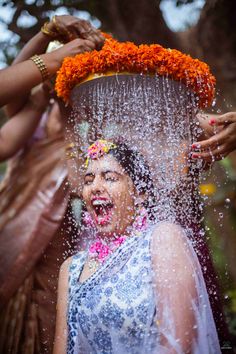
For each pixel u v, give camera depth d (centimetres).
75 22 301
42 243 369
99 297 221
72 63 255
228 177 486
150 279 216
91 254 241
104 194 236
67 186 365
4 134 370
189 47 521
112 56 244
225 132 267
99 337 219
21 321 370
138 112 258
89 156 245
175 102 259
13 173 427
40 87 371
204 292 220
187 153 265
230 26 520
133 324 212
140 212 240
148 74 247
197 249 273
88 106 271
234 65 521
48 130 416
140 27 502
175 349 204
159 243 221
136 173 240
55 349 239
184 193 262
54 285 370
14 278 371
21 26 465
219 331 291
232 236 483
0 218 407
